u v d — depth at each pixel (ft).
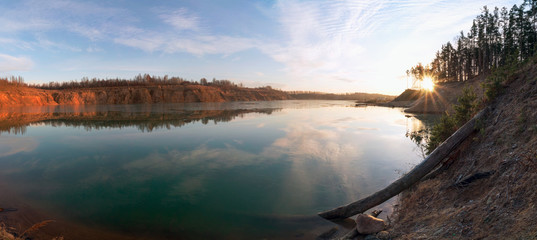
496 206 13.38
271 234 20.10
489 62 183.93
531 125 17.13
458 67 237.86
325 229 20.47
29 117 139.85
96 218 23.53
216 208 25.34
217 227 21.48
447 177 20.52
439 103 150.92
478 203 14.80
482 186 16.28
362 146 52.06
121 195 29.30
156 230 21.17
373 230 17.24
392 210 22.25
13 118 133.08
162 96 472.44
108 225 22.16
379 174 33.99
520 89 21.61
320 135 66.59
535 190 12.40
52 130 84.58
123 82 554.46
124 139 65.46
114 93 428.15
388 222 19.47
